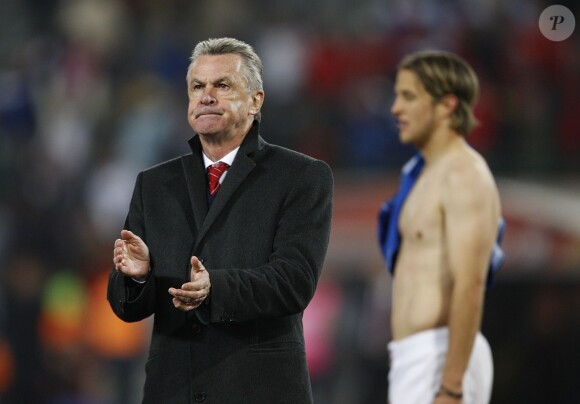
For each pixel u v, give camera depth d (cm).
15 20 5284
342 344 3662
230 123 1166
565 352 3447
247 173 1167
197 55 1189
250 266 1136
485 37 4672
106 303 4047
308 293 1131
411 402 1623
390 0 4875
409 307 1650
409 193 1722
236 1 5169
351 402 3616
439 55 1717
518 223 3641
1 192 4525
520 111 4459
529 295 3519
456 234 1593
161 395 1140
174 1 5197
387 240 1747
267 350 1138
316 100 4703
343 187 4038
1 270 4197
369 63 4762
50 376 3916
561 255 3559
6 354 3928
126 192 4528
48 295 4106
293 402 1139
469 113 1705
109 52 5066
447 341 1614
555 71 4541
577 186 3847
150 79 4969
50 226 4388
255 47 4975
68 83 4931
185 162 1205
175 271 1150
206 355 1129
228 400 1118
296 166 1182
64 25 5159
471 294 1569
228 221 1149
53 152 4678
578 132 4403
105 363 3938
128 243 1116
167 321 1151
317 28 4944
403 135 1719
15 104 4838
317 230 1159
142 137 4706
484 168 1648
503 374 3441
